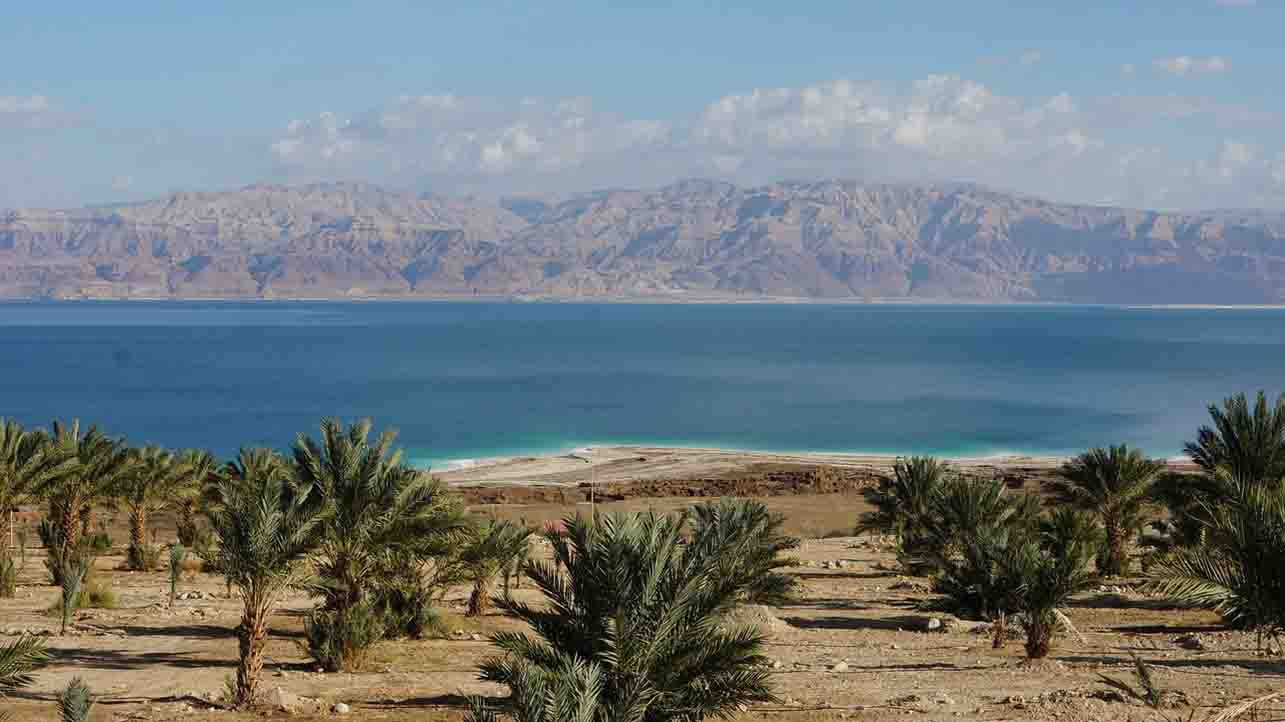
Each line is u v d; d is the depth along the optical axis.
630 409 135.12
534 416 128.00
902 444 105.19
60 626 27.88
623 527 14.82
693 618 14.52
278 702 18.69
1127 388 160.50
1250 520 11.32
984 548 30.17
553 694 11.61
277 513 19.75
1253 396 145.62
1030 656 23.81
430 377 179.75
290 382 170.50
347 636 23.09
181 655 24.36
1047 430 114.31
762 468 86.38
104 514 60.62
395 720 17.75
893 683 20.39
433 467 89.50
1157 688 17.80
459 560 30.03
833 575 43.59
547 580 15.08
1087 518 38.38
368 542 24.72
